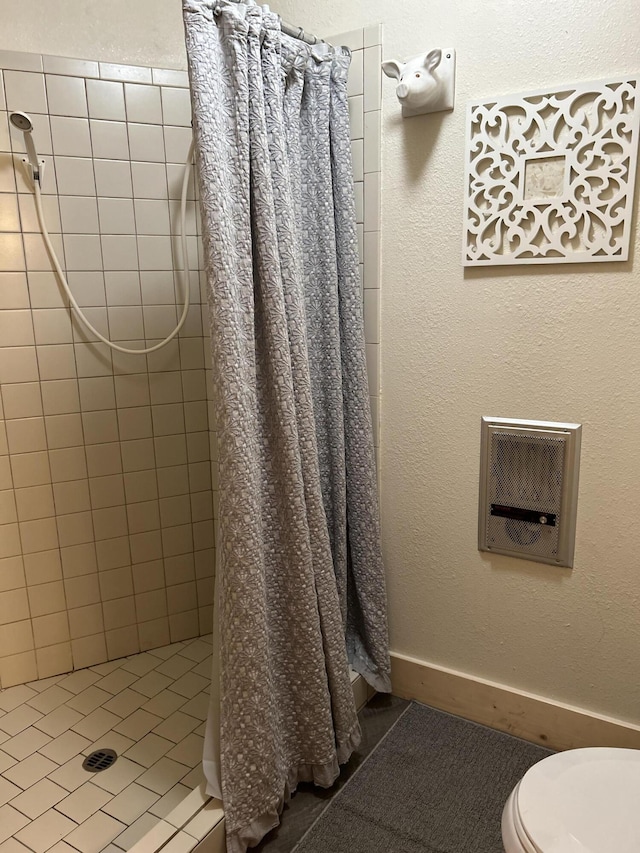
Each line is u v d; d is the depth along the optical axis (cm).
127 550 191
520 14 129
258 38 116
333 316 149
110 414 182
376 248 156
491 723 162
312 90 140
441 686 168
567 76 127
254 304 126
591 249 129
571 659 149
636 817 86
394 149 150
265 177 119
